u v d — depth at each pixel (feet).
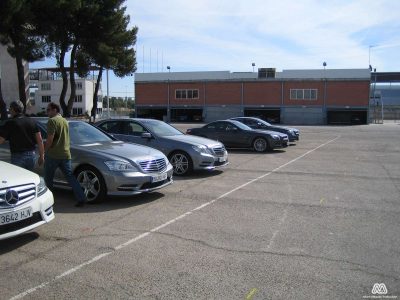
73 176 25.08
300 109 207.41
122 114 269.23
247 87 214.28
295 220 22.34
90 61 104.06
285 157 53.36
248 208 24.98
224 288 14.10
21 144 23.48
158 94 228.22
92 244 18.49
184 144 36.63
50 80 265.95
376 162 48.52
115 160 25.63
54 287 14.25
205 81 220.23
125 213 23.79
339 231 20.39
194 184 32.91
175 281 14.65
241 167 43.32
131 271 15.53
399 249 17.85
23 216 17.38
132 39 102.01
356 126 171.73
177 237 19.44
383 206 25.67
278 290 13.94
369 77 197.77
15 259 16.79
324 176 37.52
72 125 30.14
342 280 14.73
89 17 87.86
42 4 75.77
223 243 18.60
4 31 75.51
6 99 158.30
